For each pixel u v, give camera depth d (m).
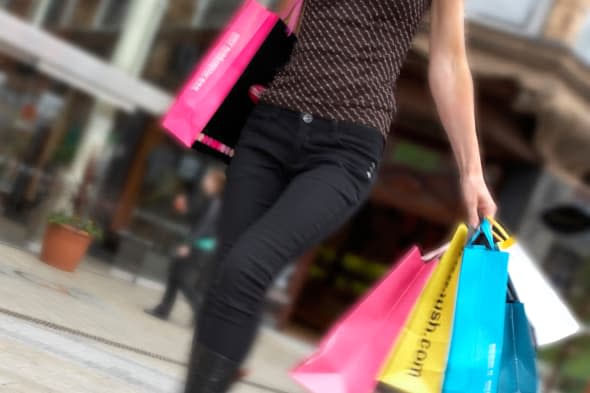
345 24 3.07
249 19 3.41
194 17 20.36
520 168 20.91
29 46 16.86
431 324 3.11
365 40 3.06
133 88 17.64
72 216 13.19
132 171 19.67
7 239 14.83
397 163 22.81
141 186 19.77
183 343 9.98
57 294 9.59
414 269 3.12
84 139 19.25
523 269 3.15
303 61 3.08
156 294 15.83
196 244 12.49
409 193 22.80
